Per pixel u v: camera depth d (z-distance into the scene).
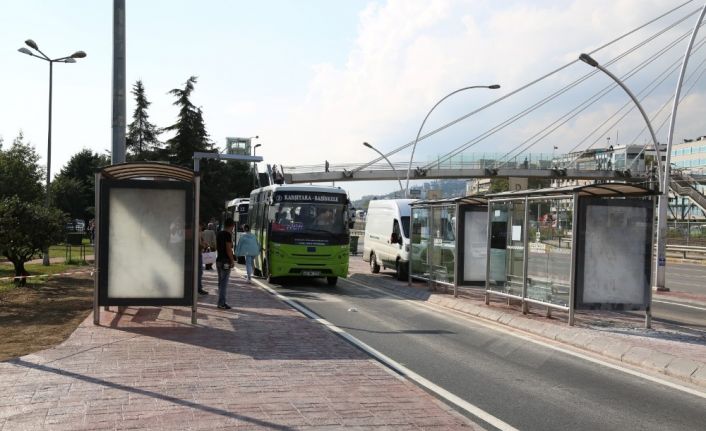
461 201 16.33
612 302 11.85
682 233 44.34
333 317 13.00
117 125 13.75
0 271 23.06
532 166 86.06
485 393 7.15
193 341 9.47
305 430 5.46
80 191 76.12
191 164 62.16
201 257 16.05
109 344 9.12
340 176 90.06
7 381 6.89
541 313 13.55
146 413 5.82
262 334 10.24
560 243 12.12
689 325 13.08
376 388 6.95
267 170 40.34
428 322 12.73
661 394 7.25
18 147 47.09
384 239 24.77
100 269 10.84
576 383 7.72
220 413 5.86
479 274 16.47
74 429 5.35
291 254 20.20
